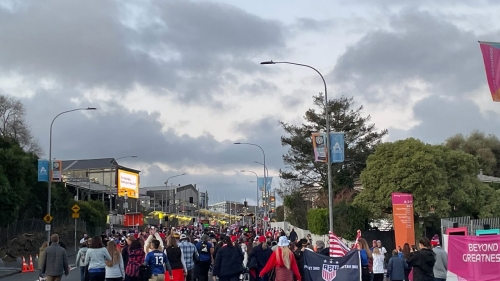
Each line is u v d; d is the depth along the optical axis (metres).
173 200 145.38
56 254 17.69
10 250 45.91
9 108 80.06
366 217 41.84
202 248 22.23
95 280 17.00
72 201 66.56
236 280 17.78
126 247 19.78
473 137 83.69
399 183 40.66
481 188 43.66
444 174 41.22
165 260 15.98
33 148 81.94
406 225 30.95
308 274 13.96
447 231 24.88
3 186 44.09
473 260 14.70
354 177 60.78
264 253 18.02
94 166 115.44
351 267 13.73
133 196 119.31
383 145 42.56
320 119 60.19
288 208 61.09
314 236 45.59
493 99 19.09
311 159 59.06
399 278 19.89
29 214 57.16
